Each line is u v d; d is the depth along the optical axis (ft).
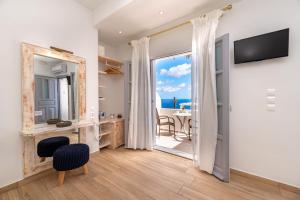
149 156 9.27
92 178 6.70
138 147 10.57
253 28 6.43
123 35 10.68
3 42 5.69
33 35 6.53
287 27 5.70
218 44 6.88
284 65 5.78
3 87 5.71
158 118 14.19
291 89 5.66
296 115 5.59
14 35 5.98
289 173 5.76
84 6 8.68
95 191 5.77
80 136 8.68
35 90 6.56
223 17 7.16
